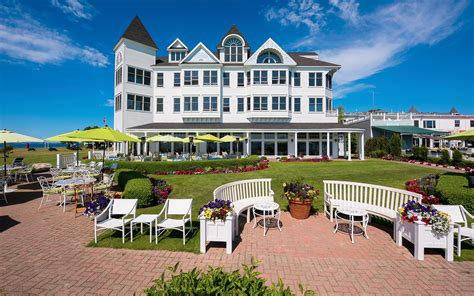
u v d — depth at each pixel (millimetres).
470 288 3531
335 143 27344
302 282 3674
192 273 2119
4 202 8797
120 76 25344
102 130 8938
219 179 12531
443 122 36438
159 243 5086
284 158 23516
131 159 19609
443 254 4598
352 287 3553
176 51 28094
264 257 4484
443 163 19547
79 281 3701
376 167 17562
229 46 28094
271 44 26297
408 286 3582
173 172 14625
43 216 7070
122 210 5703
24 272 3951
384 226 6102
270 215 6875
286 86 26188
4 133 9953
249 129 23891
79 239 5336
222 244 5074
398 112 35062
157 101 27359
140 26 26562
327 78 27641
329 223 6340
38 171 16609
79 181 8312
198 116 26500
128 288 3527
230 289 1993
